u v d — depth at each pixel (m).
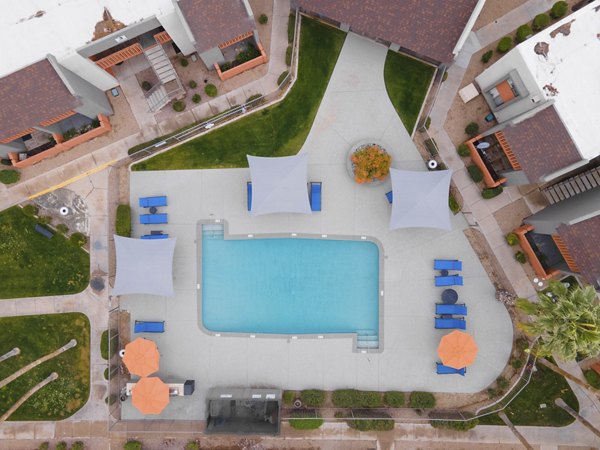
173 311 31.31
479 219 30.53
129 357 29.20
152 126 30.62
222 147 30.72
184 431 30.94
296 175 28.33
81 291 31.30
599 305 23.86
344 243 31.25
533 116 25.55
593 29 24.62
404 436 31.06
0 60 25.62
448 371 30.41
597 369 29.86
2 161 30.22
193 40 26.08
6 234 31.09
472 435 30.92
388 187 30.59
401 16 26.75
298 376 31.30
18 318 31.41
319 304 31.42
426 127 30.02
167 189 31.02
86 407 31.44
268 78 30.28
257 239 31.39
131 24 25.66
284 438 31.31
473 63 29.89
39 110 26.53
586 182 28.75
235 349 31.39
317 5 27.48
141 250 29.02
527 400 30.72
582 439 30.39
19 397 31.50
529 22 29.56
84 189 31.06
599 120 24.89
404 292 30.88
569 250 26.19
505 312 30.67
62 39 25.67
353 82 30.31
